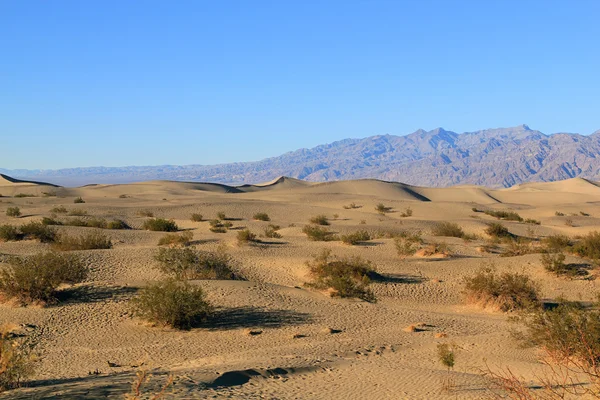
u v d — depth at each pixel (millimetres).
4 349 9648
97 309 21141
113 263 30000
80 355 16062
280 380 12430
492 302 25688
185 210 69188
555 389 11203
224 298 23031
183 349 16891
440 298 27719
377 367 14273
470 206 86938
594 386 10820
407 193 145125
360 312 23062
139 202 81812
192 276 28203
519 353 16250
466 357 15992
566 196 145000
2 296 21641
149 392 9562
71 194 112812
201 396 9836
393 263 33156
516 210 91188
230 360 14820
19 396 8883
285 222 59031
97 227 49781
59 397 8797
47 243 37875
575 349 14484
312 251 36344
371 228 50125
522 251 38219
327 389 11844
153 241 41938
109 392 9391
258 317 21062
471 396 11438
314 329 19844
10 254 31812
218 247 35531
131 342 17766
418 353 16656
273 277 30344
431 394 11625
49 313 20500
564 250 36906
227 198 97312
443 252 36312
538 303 25141
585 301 25953
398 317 22656
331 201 95062
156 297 19547
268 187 158500
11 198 82875
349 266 29688
